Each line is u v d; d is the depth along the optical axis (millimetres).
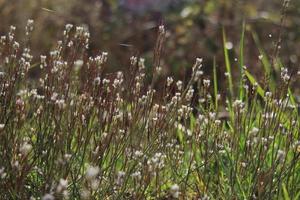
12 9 8328
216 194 3572
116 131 3264
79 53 3939
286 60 7590
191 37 8016
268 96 3443
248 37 7801
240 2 8469
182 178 3510
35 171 3414
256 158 3455
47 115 3254
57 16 8477
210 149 3578
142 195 3125
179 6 8992
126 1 9234
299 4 8273
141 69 3602
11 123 3209
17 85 3391
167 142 3471
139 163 3305
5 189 3041
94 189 3184
